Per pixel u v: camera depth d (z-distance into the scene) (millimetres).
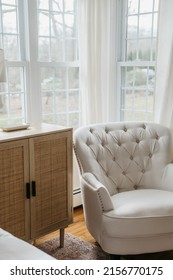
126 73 3355
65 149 2336
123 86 3410
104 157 2498
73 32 3121
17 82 2736
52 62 2967
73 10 3082
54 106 3066
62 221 2404
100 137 2539
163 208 2072
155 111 2912
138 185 2576
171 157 2744
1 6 2531
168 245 2107
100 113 3211
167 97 2762
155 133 2652
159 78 2836
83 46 3061
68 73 3139
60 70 3059
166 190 2477
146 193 2354
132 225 2002
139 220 2004
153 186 2549
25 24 2703
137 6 3158
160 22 2748
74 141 2408
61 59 3061
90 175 2301
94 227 2197
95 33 3055
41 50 2881
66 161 2359
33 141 2107
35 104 2875
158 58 2811
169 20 2699
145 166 2598
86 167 2359
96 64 3105
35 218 2205
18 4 2650
